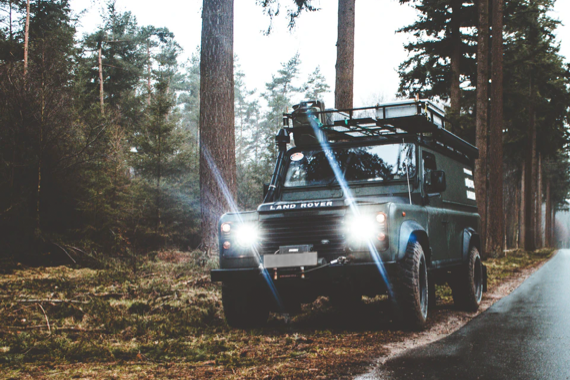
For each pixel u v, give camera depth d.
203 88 10.57
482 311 7.45
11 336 4.93
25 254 11.89
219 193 10.36
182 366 4.09
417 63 24.73
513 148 37.59
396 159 6.61
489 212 21.56
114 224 14.70
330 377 3.70
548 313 6.89
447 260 6.97
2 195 11.95
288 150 7.25
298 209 5.51
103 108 25.61
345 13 12.38
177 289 7.83
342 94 12.30
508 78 23.97
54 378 3.67
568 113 33.50
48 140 13.12
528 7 22.80
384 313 6.84
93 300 6.78
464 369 3.89
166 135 19.44
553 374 3.73
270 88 59.75
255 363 4.16
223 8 10.57
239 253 5.64
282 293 5.97
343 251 5.32
